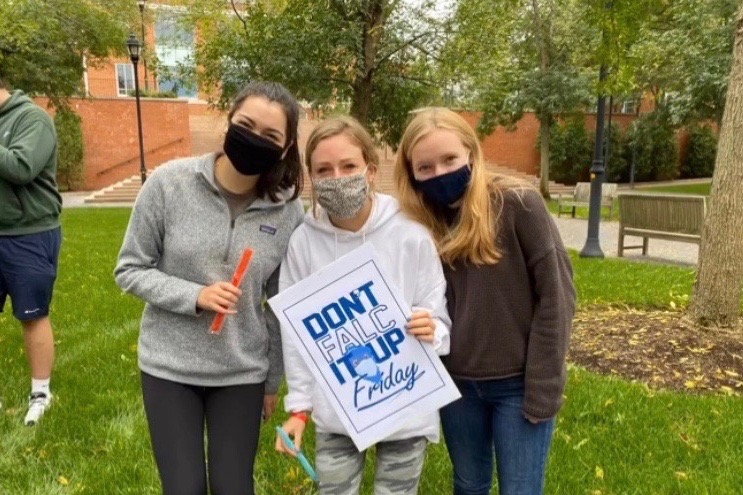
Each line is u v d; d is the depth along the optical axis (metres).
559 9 20.69
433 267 2.12
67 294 6.65
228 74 12.55
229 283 2.07
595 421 3.67
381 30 12.29
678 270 8.23
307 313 2.06
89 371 4.40
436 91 13.63
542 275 2.02
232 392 2.18
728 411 3.72
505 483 2.17
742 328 4.97
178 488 1.96
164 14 21.73
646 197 9.62
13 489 2.98
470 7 12.30
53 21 15.60
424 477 3.09
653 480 2.99
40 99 23.66
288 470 3.14
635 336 4.98
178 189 2.14
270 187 2.17
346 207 2.01
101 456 3.27
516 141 28.59
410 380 2.09
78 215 15.59
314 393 2.17
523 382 2.13
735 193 4.79
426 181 2.09
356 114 12.88
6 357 4.67
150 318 2.21
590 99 20.59
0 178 3.40
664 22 19.03
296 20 11.94
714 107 18.62
